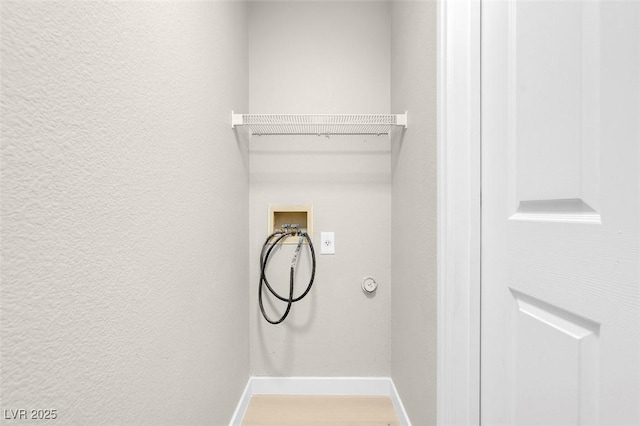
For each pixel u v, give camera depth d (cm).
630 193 45
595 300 51
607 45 49
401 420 136
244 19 155
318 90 164
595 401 51
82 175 46
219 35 114
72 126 44
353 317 163
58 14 42
